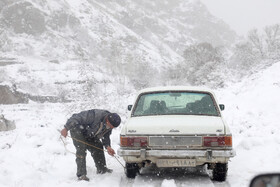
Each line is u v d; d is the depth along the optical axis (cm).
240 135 1023
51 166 707
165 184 574
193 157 588
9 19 15888
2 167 650
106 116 632
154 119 632
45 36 15588
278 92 1336
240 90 1631
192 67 6181
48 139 928
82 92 1535
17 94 2866
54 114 1625
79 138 639
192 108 659
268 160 736
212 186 585
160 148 592
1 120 1169
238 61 6438
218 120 621
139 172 682
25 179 603
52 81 5047
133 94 2180
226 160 583
